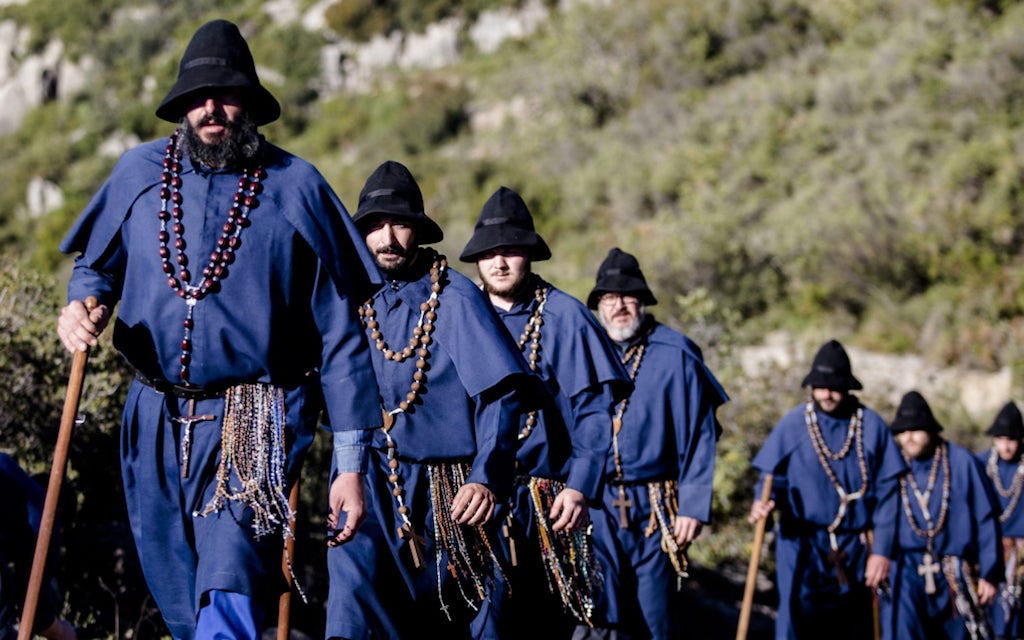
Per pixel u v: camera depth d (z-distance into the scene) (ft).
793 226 82.99
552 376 20.38
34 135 175.42
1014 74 91.04
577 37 133.80
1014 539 38.78
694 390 25.49
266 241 13.33
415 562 16.31
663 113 116.16
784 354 66.74
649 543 25.23
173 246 13.29
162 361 13.46
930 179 83.25
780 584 31.14
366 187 16.69
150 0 195.62
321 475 31.73
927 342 69.41
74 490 26.78
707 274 79.05
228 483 13.32
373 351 16.53
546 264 96.73
